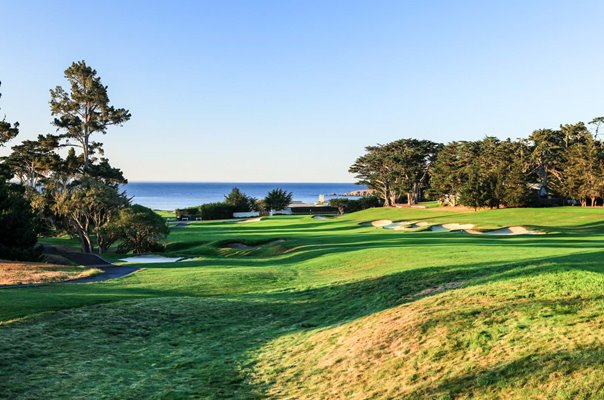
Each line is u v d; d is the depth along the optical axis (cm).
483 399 735
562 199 8500
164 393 984
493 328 977
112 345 1297
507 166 8881
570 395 673
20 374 1063
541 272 1307
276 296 1847
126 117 6912
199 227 8062
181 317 1566
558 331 890
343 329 1257
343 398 870
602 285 1103
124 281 2436
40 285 2256
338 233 5572
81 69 6612
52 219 5250
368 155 11788
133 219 4584
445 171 9881
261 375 1062
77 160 6531
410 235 4609
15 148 6756
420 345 991
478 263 1845
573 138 8912
